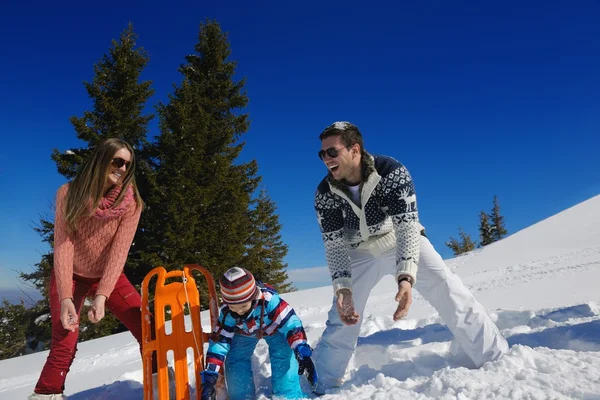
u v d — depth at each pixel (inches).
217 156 762.2
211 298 112.1
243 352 107.1
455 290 101.5
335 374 110.0
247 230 812.0
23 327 757.9
